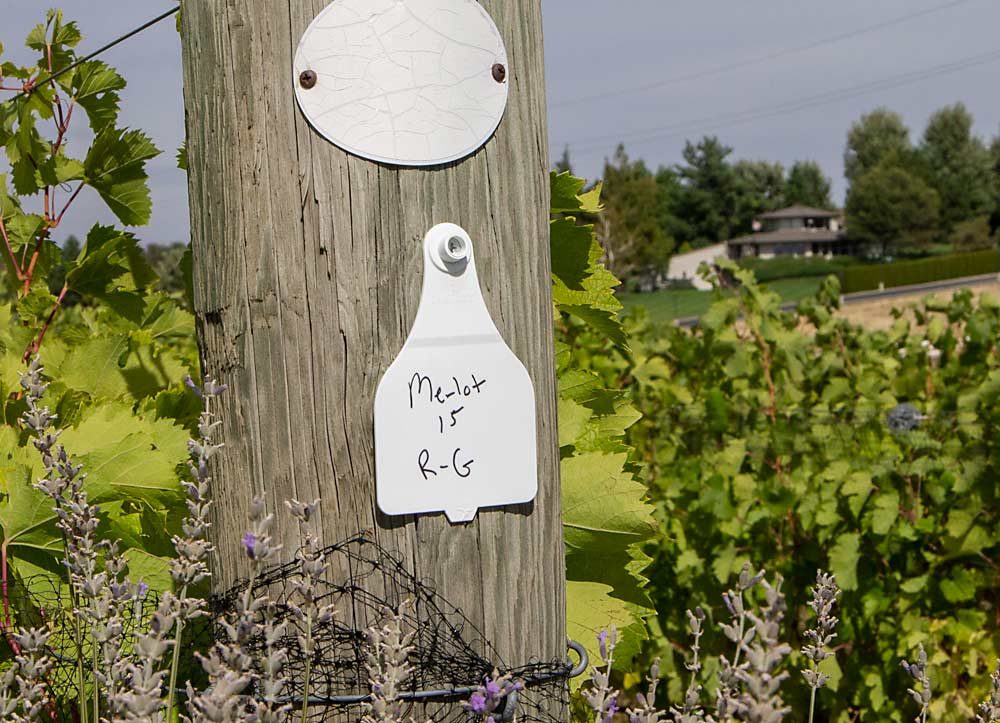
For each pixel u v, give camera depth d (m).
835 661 4.02
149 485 1.77
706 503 4.30
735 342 5.41
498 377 1.41
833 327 6.28
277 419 1.34
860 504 4.08
